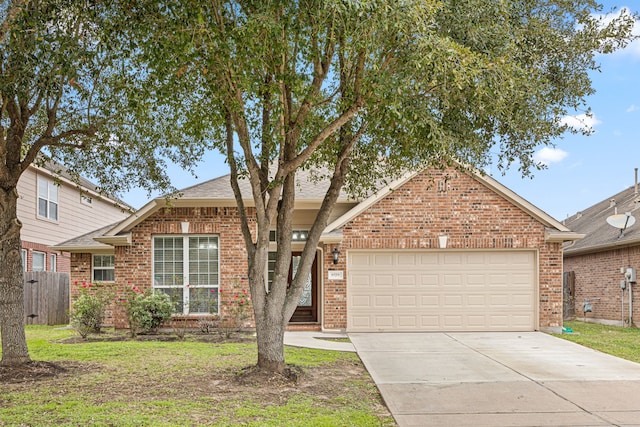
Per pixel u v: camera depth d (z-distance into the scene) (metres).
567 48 8.51
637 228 17.70
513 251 15.15
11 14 6.57
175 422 6.14
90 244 16.50
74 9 7.29
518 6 8.25
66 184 22.02
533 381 8.86
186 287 14.94
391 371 9.61
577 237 14.74
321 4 6.25
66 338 13.44
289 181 8.84
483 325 15.02
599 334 14.88
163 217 15.01
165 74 7.39
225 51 6.82
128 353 10.80
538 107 8.20
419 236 14.99
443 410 7.12
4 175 8.71
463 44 7.62
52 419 6.18
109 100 9.42
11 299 8.85
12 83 7.30
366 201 14.95
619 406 7.37
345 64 7.60
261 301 8.59
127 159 11.04
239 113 7.77
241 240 15.01
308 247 8.86
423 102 7.56
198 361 9.93
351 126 9.27
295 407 6.93
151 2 6.98
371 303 15.00
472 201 15.08
